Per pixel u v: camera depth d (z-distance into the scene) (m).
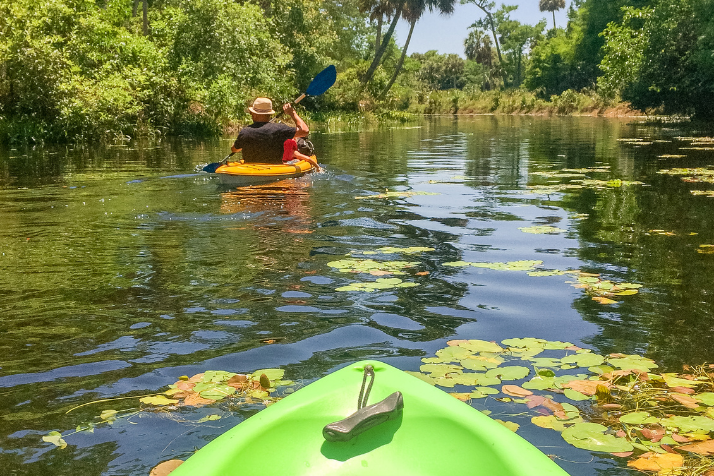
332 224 4.35
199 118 15.77
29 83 12.60
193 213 4.67
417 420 1.34
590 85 43.06
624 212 4.94
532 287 2.94
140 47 15.62
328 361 2.09
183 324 2.44
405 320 2.50
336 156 10.01
